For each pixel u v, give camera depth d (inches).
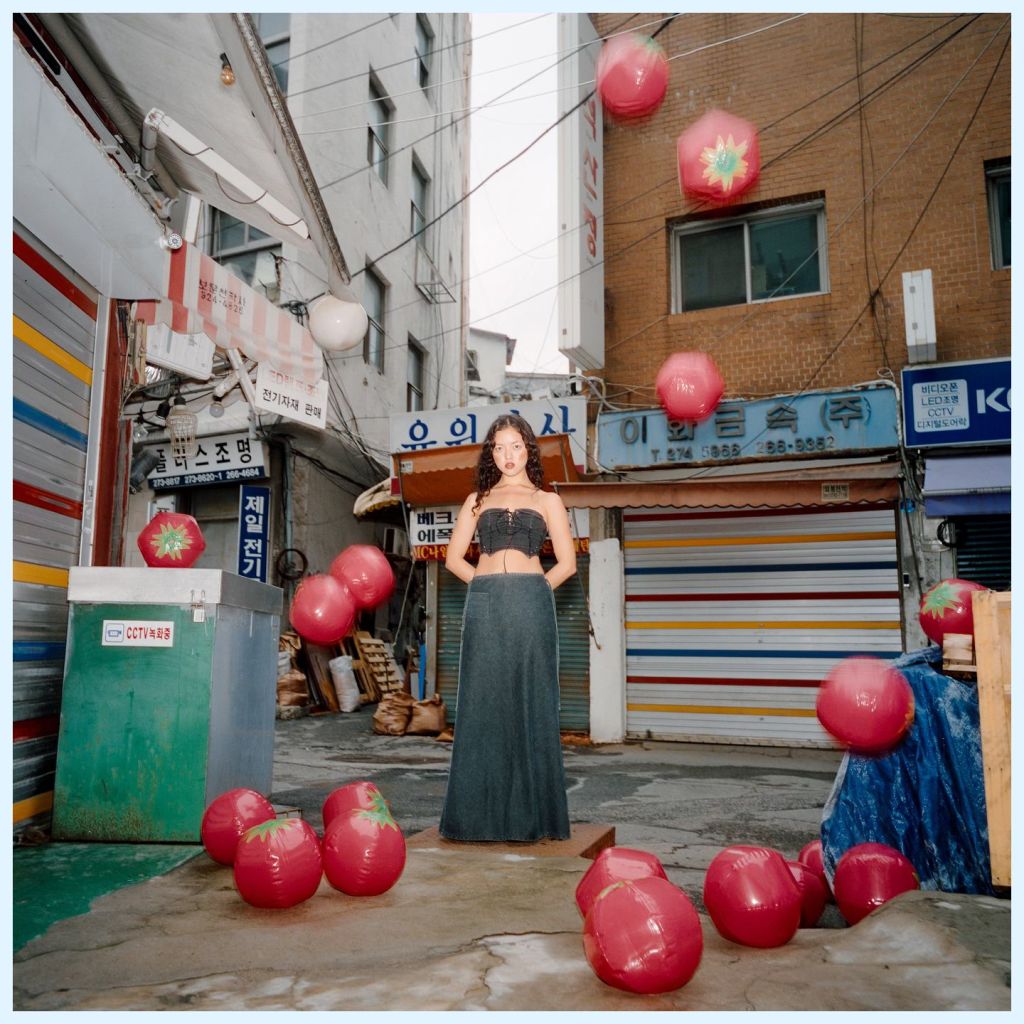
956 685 130.7
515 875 122.1
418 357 755.4
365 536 642.2
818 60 390.0
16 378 153.0
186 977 84.5
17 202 149.2
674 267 417.4
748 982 83.0
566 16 398.9
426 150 774.5
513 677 143.9
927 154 368.2
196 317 199.5
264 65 179.6
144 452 530.3
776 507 386.3
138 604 147.9
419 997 78.6
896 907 99.3
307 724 452.8
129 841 142.3
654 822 211.2
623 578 406.6
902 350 362.6
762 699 379.2
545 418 409.1
